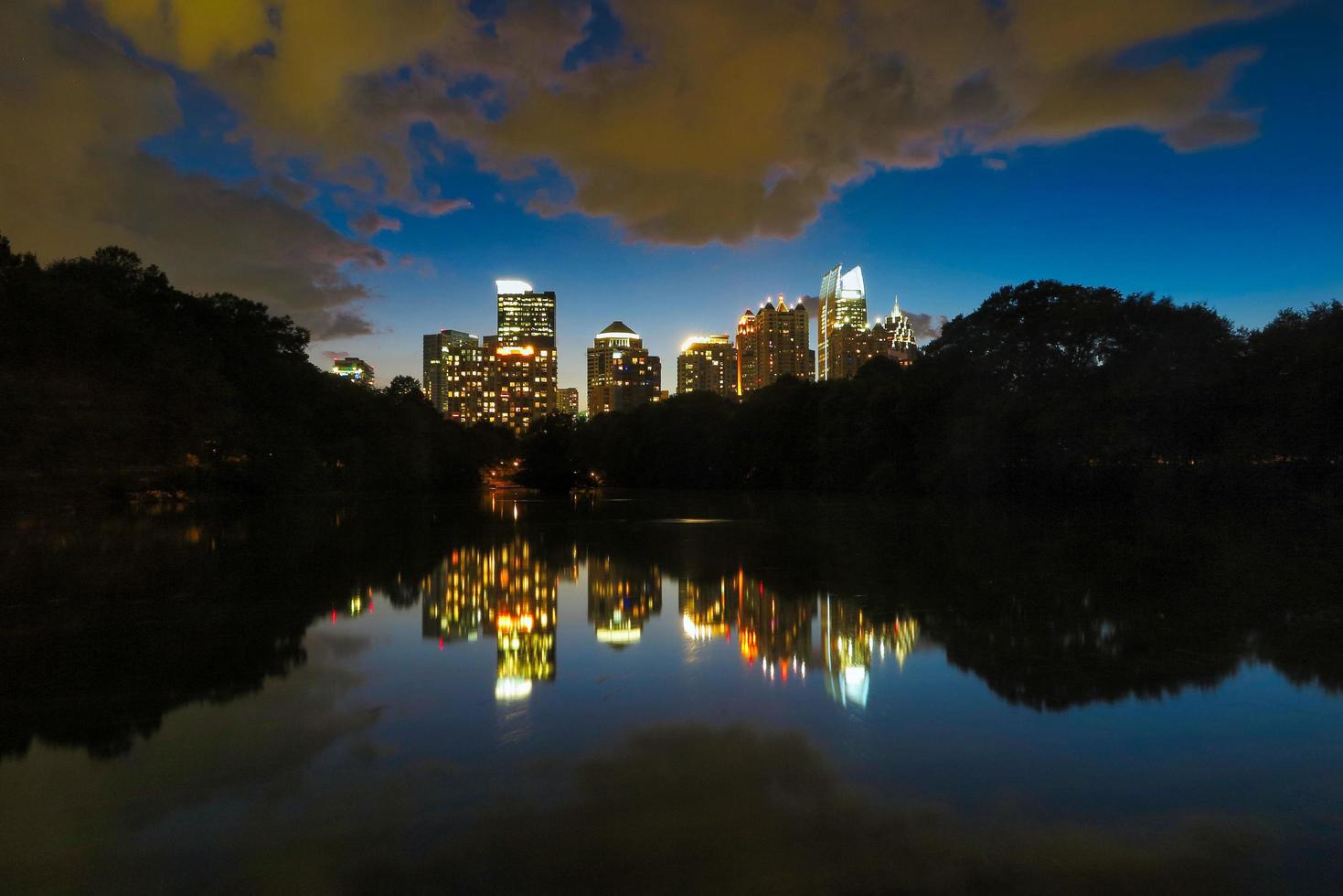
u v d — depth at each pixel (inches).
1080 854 210.2
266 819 233.8
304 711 338.0
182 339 2233.0
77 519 1549.0
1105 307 1914.4
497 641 476.4
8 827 230.8
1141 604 570.9
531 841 218.2
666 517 1668.3
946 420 2386.8
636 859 207.5
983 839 218.2
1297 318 1585.9
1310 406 1481.3
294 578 749.3
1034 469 2171.5
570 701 350.0
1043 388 2048.5
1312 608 549.0
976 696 353.7
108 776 267.7
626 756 281.9
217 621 542.6
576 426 5575.8
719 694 359.9
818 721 319.6
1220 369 1658.5
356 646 462.9
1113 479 2032.5
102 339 1824.6
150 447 1948.8
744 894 190.2
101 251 2188.7
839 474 3169.3
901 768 269.3
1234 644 448.5
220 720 327.6
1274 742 293.6
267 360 2568.9
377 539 1152.2
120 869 207.2
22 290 1653.5
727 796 246.7
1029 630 489.4
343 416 3191.4
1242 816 232.5
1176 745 291.0
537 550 996.6
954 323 2444.6
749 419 3821.4
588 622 533.6
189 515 1717.5
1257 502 1659.7
